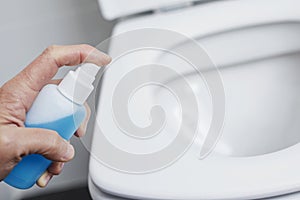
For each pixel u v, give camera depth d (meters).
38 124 0.41
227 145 0.68
